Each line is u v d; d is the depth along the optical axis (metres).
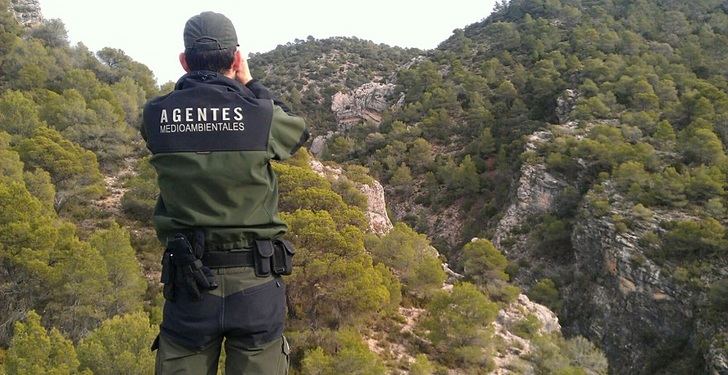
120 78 60.25
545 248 53.53
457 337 25.08
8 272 18.75
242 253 2.46
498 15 126.38
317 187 30.39
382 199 43.78
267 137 2.51
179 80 2.72
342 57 145.62
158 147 2.48
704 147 49.00
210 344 2.53
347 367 19.17
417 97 97.50
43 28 63.66
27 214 19.55
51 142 29.52
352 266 22.11
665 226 42.97
